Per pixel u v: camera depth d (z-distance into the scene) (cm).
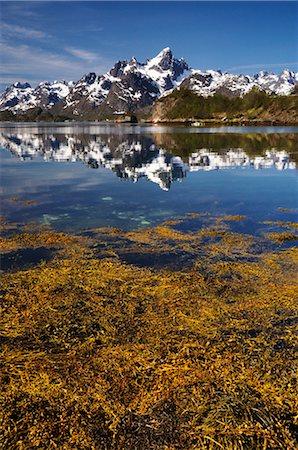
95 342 646
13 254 1061
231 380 542
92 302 777
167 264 989
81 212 1573
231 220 1434
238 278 898
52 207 1661
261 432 454
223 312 741
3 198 1842
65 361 592
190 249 1104
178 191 2023
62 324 702
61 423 476
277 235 1220
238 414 477
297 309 752
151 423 476
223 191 2017
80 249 1104
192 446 445
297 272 930
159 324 700
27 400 509
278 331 681
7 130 10806
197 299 793
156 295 810
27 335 669
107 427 473
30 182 2308
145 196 1900
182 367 569
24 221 1425
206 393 517
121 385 534
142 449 445
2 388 529
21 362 588
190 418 480
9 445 449
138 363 581
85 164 3153
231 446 439
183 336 661
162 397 512
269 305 767
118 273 921
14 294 810
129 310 747
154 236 1229
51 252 1078
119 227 1345
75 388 529
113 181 2350
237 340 653
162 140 5975
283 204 1703
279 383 543
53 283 860
